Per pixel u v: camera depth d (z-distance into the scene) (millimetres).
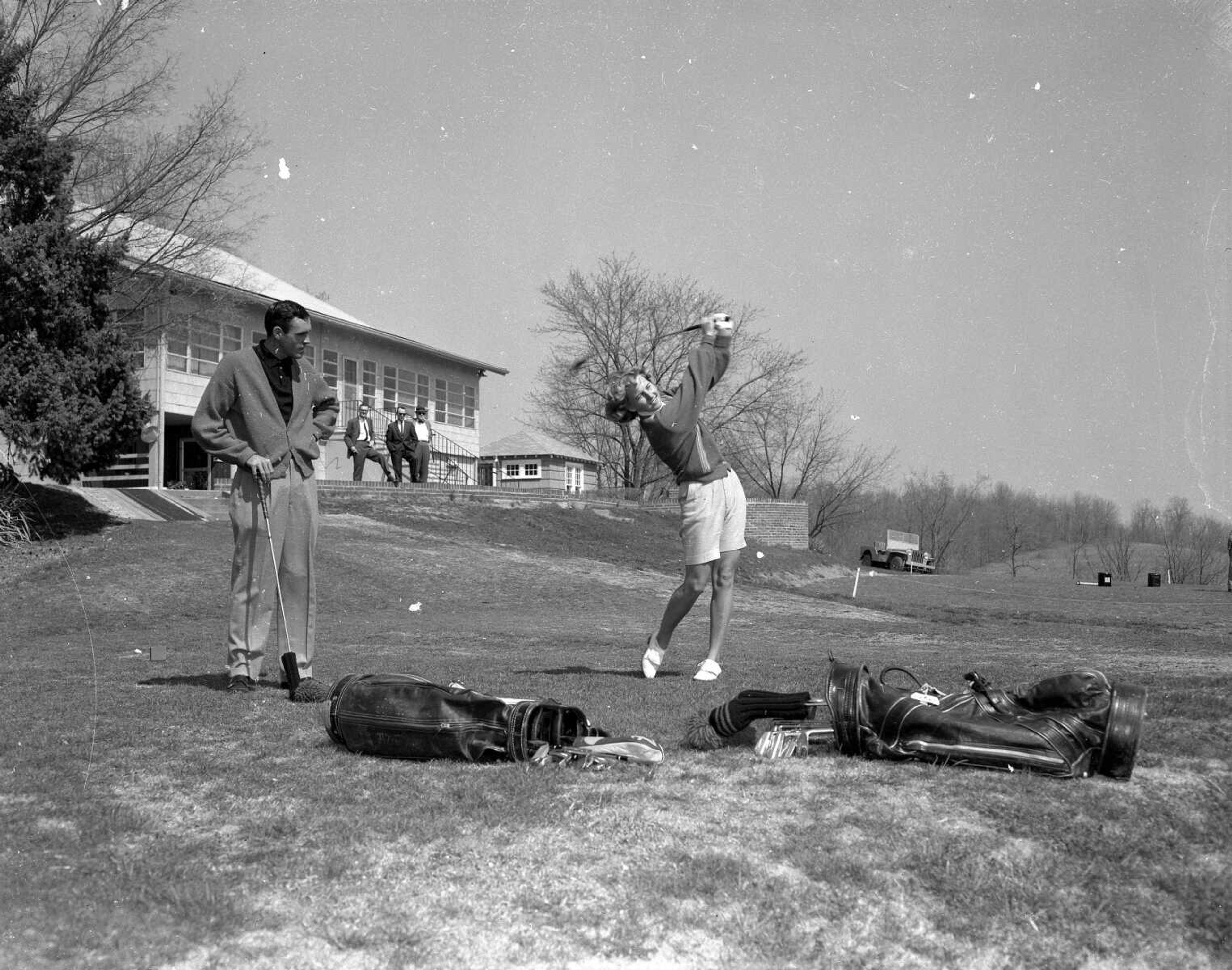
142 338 24812
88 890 2865
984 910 2850
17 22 21781
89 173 23797
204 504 24016
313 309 34938
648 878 2947
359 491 28094
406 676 4465
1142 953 2723
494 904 2805
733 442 51250
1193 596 27625
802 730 4234
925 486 77125
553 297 49312
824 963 2623
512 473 52312
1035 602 23828
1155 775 3768
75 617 13828
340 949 2594
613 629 13977
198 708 5391
